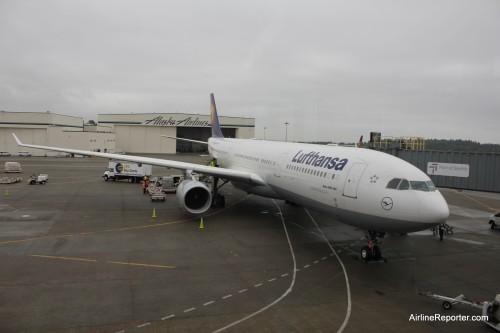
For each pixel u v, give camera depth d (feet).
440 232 64.95
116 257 49.93
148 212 80.43
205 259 50.39
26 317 32.78
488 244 62.28
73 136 259.39
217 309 35.68
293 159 65.26
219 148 115.44
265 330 32.07
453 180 126.31
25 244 54.49
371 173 46.93
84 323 32.04
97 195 101.04
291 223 72.79
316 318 34.65
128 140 330.54
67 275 42.91
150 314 34.12
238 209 85.81
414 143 136.36
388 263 51.11
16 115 299.38
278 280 43.73
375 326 33.50
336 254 54.13
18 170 151.84
